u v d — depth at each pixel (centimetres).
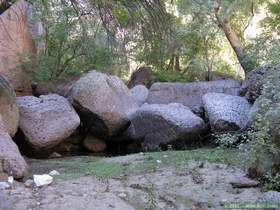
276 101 493
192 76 1262
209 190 460
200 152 650
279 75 510
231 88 981
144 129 864
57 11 957
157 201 430
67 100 878
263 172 462
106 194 445
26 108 777
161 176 517
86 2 634
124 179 508
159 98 1026
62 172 553
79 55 1083
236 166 541
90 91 873
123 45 682
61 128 787
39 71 1052
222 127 764
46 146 769
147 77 1262
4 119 643
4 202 402
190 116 827
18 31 1041
